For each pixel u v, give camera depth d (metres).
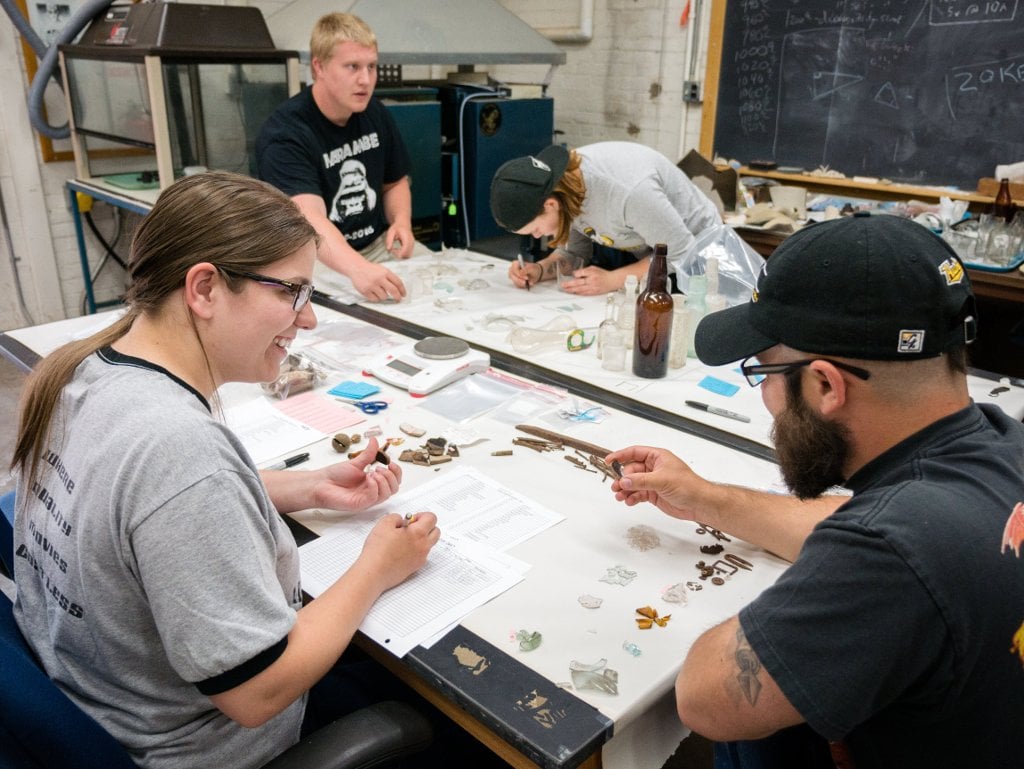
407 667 0.97
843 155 3.70
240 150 3.42
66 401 0.86
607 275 2.38
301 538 1.20
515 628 1.00
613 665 0.94
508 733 0.85
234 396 1.69
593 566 1.13
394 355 1.83
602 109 4.68
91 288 4.01
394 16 3.68
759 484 1.37
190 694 0.88
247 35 3.30
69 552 0.82
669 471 1.20
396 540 1.06
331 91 2.66
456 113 3.97
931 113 3.39
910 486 0.73
